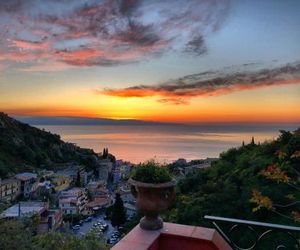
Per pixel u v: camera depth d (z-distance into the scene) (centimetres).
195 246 219
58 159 8938
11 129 7994
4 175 5906
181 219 1377
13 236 604
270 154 1588
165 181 226
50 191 6356
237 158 2202
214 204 1384
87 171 9362
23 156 7531
